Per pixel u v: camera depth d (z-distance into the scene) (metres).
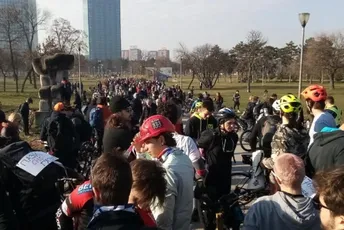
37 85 71.81
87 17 142.75
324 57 64.88
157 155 3.36
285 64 91.69
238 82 87.12
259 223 2.57
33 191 3.55
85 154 8.09
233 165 10.14
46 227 3.63
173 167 3.19
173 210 3.06
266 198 2.65
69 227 3.24
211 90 61.31
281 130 4.19
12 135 4.52
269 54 82.25
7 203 2.84
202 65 65.38
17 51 57.16
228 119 5.18
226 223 4.66
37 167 3.61
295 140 4.08
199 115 7.03
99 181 2.23
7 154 3.65
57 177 3.80
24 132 16.06
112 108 5.93
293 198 2.58
